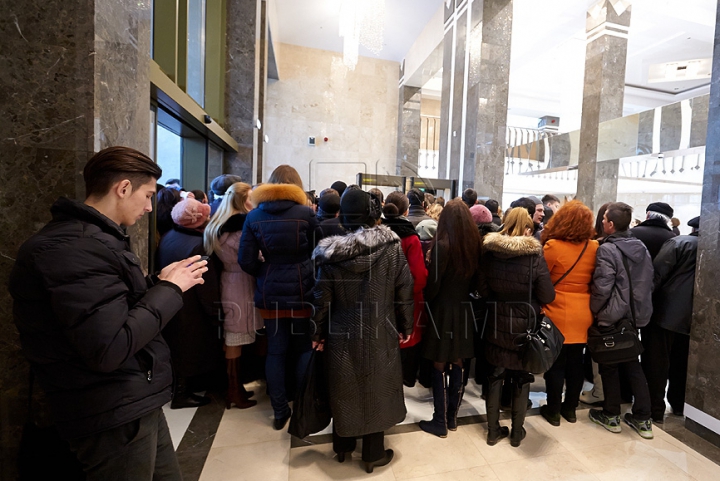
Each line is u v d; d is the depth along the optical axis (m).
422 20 7.91
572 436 2.16
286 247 1.95
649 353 2.38
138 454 1.02
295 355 2.26
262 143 5.99
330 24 7.18
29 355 0.92
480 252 2.04
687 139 5.36
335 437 1.86
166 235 2.26
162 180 3.67
